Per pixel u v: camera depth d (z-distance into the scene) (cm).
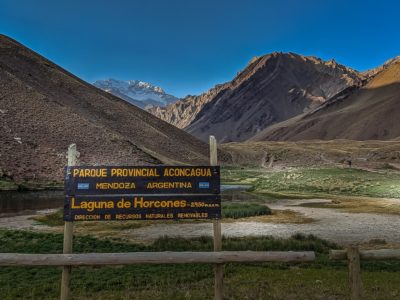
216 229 942
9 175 7319
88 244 2294
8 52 16012
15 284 1362
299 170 10762
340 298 1116
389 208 4506
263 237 2597
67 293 873
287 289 1244
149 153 11931
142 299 1122
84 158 9569
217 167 961
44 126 10425
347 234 2856
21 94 11762
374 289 1248
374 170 11619
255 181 9544
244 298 1124
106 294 1207
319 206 4806
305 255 881
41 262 851
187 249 2175
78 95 16212
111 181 931
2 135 8900
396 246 2398
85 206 920
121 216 927
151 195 938
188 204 944
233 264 1734
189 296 1134
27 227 3105
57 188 7194
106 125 14075
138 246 2264
